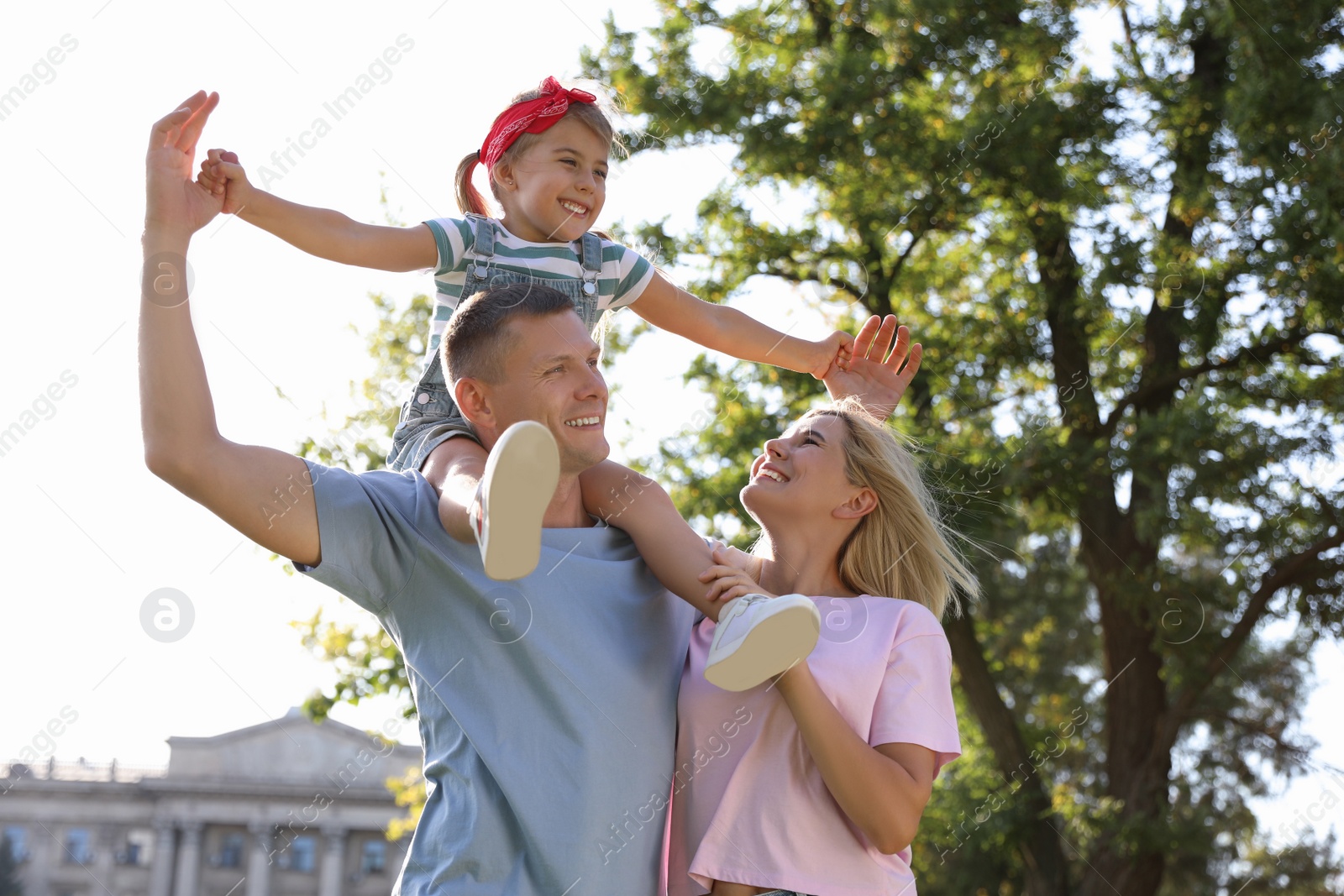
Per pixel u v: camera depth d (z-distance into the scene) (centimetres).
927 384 1048
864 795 194
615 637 204
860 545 232
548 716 193
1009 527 1027
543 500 165
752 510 233
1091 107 1041
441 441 214
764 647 183
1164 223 1032
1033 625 1491
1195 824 1002
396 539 196
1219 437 943
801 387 1043
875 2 1059
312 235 233
